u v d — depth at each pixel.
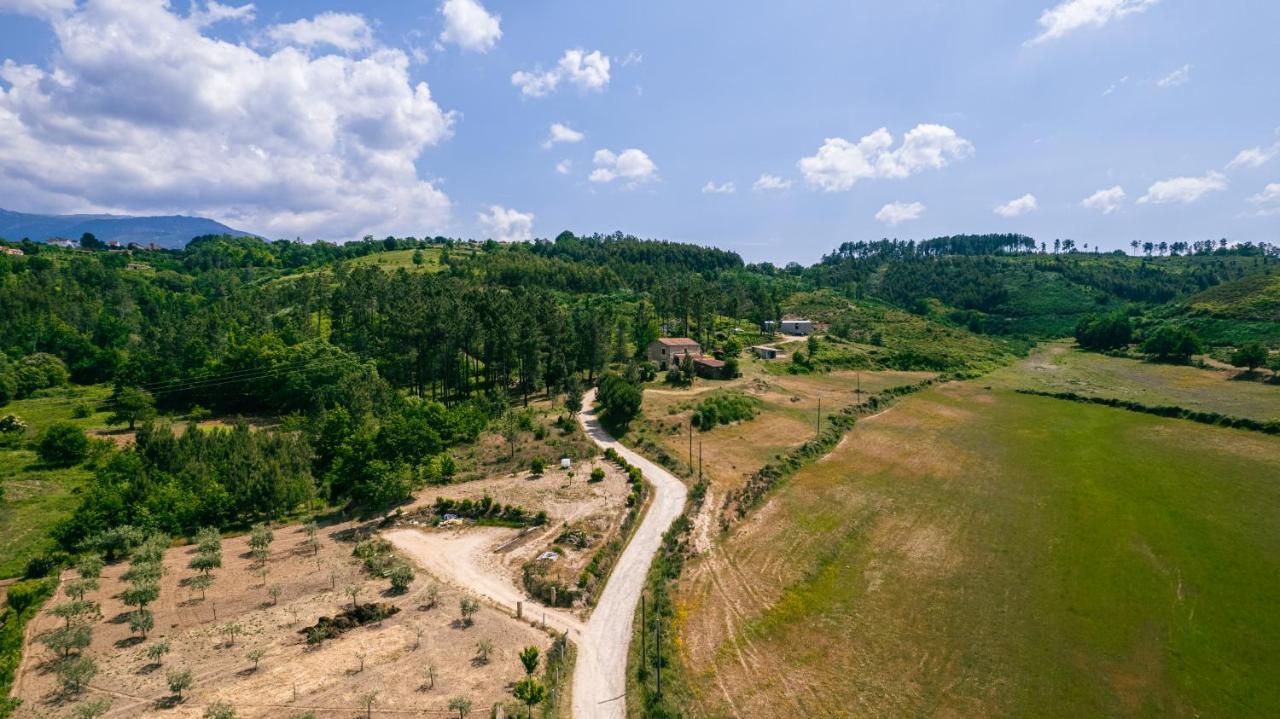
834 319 199.38
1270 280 184.50
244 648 41.41
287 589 50.00
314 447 80.94
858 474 74.44
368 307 142.62
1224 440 85.38
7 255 184.12
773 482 70.81
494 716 34.47
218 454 72.38
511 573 52.31
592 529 58.97
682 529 58.81
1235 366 134.25
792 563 53.12
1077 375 139.50
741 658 41.03
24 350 130.12
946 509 63.97
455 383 119.00
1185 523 59.69
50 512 67.38
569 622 44.91
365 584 50.81
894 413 103.62
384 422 83.69
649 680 38.28
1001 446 85.19
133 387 102.25
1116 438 87.88
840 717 35.88
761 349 146.50
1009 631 43.91
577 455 79.88
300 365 109.56
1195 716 36.06
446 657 40.34
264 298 166.12
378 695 36.44
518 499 66.62
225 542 60.22
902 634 43.56
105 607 47.50
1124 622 44.75
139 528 58.22
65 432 82.00
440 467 71.75
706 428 89.25
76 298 158.62
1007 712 36.38
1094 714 36.25
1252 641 42.44
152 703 35.78
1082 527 59.38
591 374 126.19
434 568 53.34
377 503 65.44
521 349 109.50
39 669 39.41
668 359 133.25
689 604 47.16
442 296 125.06
